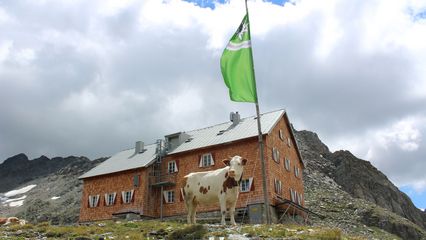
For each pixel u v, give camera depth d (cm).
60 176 14462
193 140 4550
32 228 1784
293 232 1549
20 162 19175
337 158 12006
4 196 13850
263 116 4450
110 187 4700
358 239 1584
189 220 1972
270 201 3691
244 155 3922
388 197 11019
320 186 9006
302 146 12425
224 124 4703
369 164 12325
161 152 4538
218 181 1892
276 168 4044
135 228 1766
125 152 5325
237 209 3728
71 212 9081
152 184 4422
